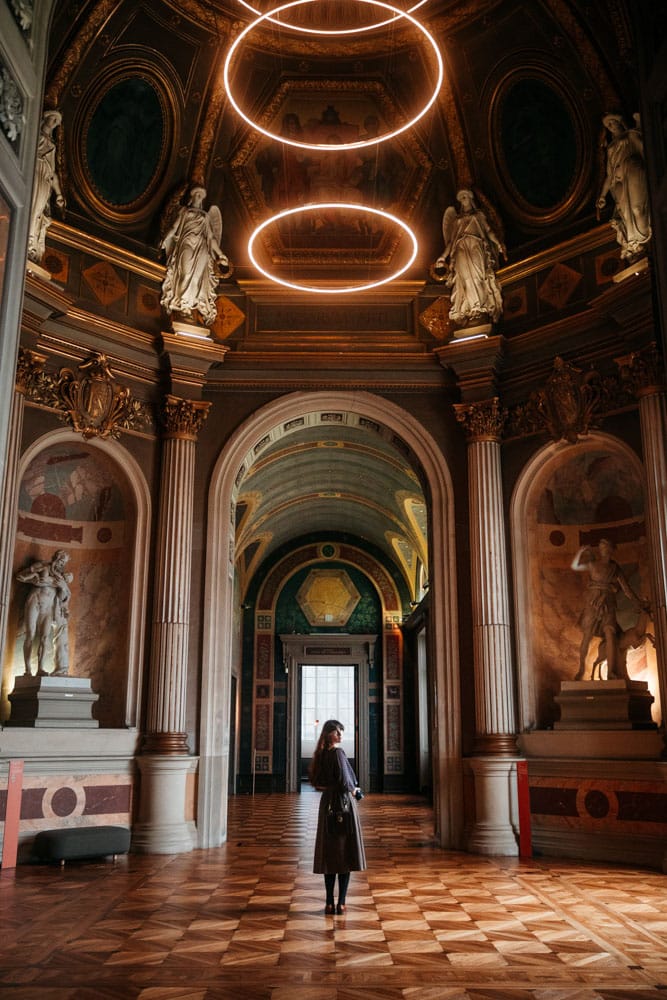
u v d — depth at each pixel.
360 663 24.81
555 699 11.41
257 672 24.75
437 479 12.99
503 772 11.44
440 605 12.52
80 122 12.24
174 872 9.57
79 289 12.34
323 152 13.73
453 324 13.40
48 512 12.28
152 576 12.30
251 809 18.06
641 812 10.45
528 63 12.34
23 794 10.48
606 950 6.19
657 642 10.33
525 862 10.47
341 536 25.52
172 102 13.00
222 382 13.24
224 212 13.91
